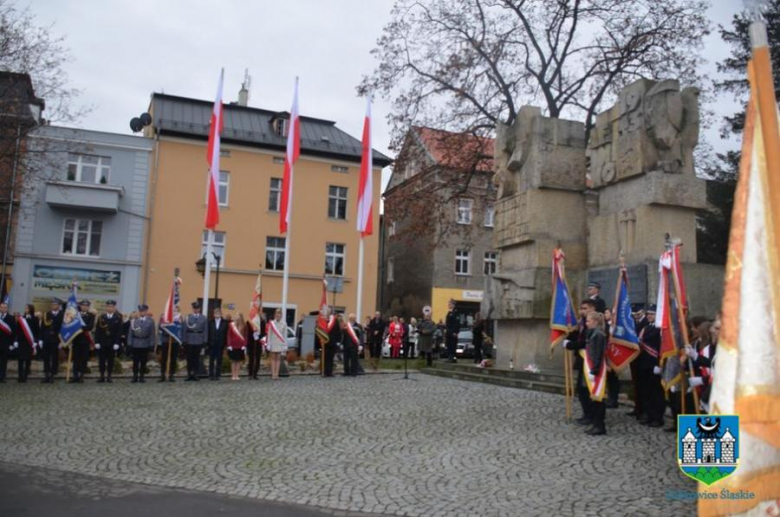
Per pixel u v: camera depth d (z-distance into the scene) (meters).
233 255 37.06
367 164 24.81
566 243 16.28
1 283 31.86
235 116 39.12
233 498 6.44
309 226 38.88
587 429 9.77
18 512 5.82
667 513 5.89
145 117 38.66
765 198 2.95
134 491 6.63
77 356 16.36
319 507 6.18
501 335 17.94
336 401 13.02
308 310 38.38
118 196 34.38
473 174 28.11
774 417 2.86
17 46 19.80
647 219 13.82
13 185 24.83
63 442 8.96
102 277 34.41
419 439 9.28
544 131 16.44
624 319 10.52
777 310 2.90
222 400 13.12
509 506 6.18
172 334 17.03
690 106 14.33
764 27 3.01
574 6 24.81
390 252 50.28
